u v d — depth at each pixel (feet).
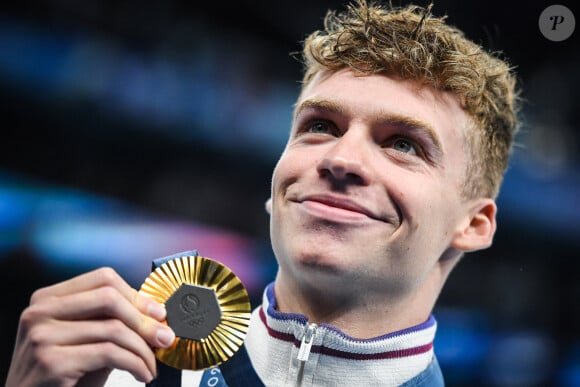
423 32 10.49
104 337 7.89
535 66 42.80
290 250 9.15
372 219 9.12
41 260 28.76
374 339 9.54
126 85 33.71
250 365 9.98
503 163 11.80
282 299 10.14
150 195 34.58
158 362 8.76
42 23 31.91
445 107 9.98
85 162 33.09
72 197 31.99
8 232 28.73
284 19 43.32
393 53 9.79
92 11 33.35
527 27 41.16
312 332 9.39
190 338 8.36
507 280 43.14
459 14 41.27
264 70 41.78
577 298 43.09
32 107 31.40
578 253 43.21
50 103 31.65
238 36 41.86
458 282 41.60
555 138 41.93
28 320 8.12
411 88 9.85
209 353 8.45
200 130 36.14
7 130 31.22
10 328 28.14
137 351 7.96
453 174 9.96
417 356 10.09
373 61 9.86
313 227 9.04
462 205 10.36
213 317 8.46
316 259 8.91
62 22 32.45
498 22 41.42
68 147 32.68
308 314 9.74
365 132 9.48
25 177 31.30
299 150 9.71
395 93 9.67
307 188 9.27
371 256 9.03
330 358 9.55
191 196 35.94
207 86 37.47
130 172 34.27
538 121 41.96
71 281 8.28
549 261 43.91
